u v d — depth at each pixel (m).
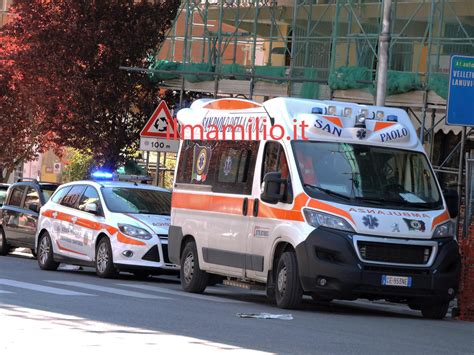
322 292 31.38
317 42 65.12
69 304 29.23
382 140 33.72
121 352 20.17
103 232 44.66
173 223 39.91
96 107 64.12
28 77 66.38
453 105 37.56
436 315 33.53
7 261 54.75
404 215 32.16
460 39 55.78
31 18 64.50
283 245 32.97
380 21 60.41
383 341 24.98
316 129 33.38
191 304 32.12
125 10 64.88
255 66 67.62
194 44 75.62
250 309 31.69
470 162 35.97
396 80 57.00
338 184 32.50
